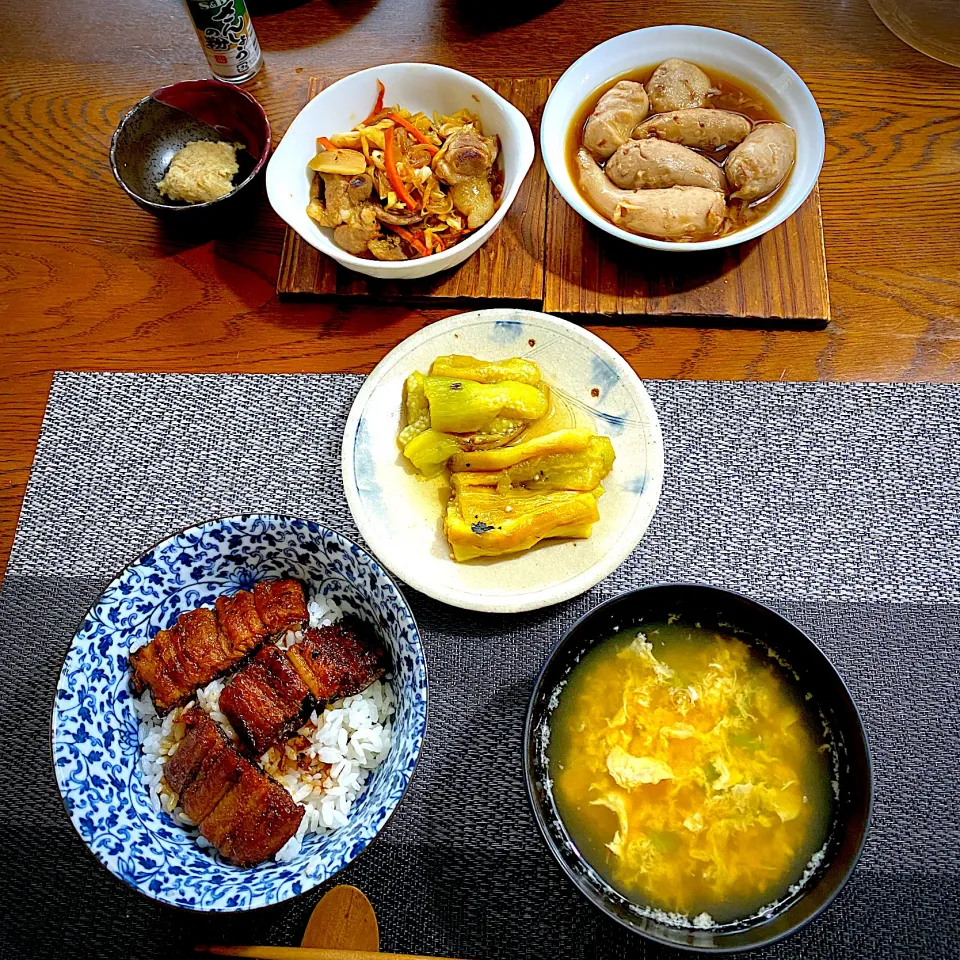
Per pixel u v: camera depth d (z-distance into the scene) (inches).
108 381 20.8
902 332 20.4
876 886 16.5
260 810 15.6
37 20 25.3
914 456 19.3
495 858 16.9
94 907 17.0
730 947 14.5
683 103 21.5
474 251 21.1
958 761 17.2
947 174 21.8
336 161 20.9
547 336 19.6
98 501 19.8
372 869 16.9
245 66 23.7
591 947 16.4
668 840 15.8
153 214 21.3
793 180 20.6
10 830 17.4
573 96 22.0
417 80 21.7
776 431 19.6
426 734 17.6
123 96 24.1
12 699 18.3
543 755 16.1
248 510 19.5
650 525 19.0
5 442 20.5
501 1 24.3
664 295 20.6
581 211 20.1
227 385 20.6
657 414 19.8
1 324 21.6
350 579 16.9
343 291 21.1
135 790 16.1
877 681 17.7
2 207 22.9
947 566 18.5
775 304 20.4
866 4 23.8
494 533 17.7
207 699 16.8
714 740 16.3
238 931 16.8
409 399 19.2
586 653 16.8
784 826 15.8
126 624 16.6
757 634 16.6
